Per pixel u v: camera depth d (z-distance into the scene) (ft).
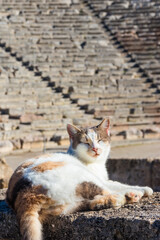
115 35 74.90
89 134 18.86
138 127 54.70
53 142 47.80
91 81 63.77
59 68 65.31
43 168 16.65
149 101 61.16
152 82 65.92
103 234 15.69
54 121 52.39
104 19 78.38
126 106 59.26
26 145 46.26
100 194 16.99
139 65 69.36
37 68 64.54
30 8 78.13
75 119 53.52
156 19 76.48
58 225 16.37
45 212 16.19
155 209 16.66
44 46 69.82
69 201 16.34
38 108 55.42
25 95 56.95
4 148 44.57
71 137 19.29
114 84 64.39
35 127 50.96
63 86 61.57
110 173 33.14
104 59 69.00
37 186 16.07
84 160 18.90
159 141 49.62
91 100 59.52
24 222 15.33
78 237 16.12
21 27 73.41
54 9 79.30
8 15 75.72
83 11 79.82
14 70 63.00
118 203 16.93
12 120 51.96
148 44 72.79
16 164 35.19
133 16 77.92
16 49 67.92
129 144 46.57
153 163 31.68
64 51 69.36
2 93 56.59
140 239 14.97
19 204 16.16
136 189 18.83
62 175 16.42
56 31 73.46
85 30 75.51
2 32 71.05
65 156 18.34
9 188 17.40
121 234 15.38
